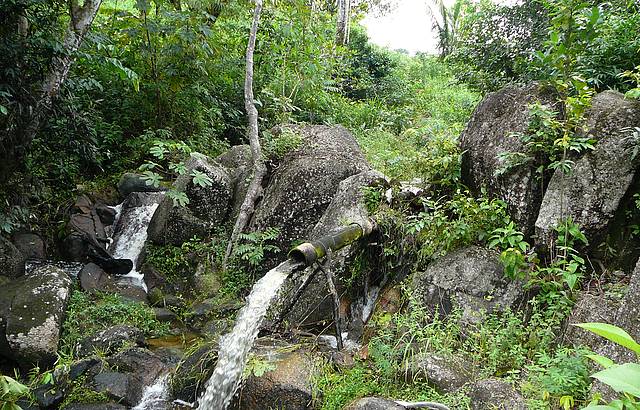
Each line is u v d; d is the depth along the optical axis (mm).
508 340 3508
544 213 3904
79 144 6086
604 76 4715
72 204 6488
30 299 4348
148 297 5359
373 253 4969
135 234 6422
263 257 5418
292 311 4594
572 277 3398
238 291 5281
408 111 12211
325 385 3455
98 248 5965
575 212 3791
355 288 4789
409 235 4758
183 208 5863
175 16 7281
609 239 3850
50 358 4086
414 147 8344
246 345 3547
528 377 3162
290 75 8945
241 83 9156
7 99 4426
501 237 4039
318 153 6172
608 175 3771
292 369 3549
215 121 8852
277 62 9008
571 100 3809
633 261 3801
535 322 3537
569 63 4070
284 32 8422
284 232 5473
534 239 3990
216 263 5621
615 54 4738
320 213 5520
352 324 4590
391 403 3133
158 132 7676
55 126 5652
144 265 5859
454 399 3123
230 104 9219
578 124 3938
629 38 4707
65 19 6195
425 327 3797
